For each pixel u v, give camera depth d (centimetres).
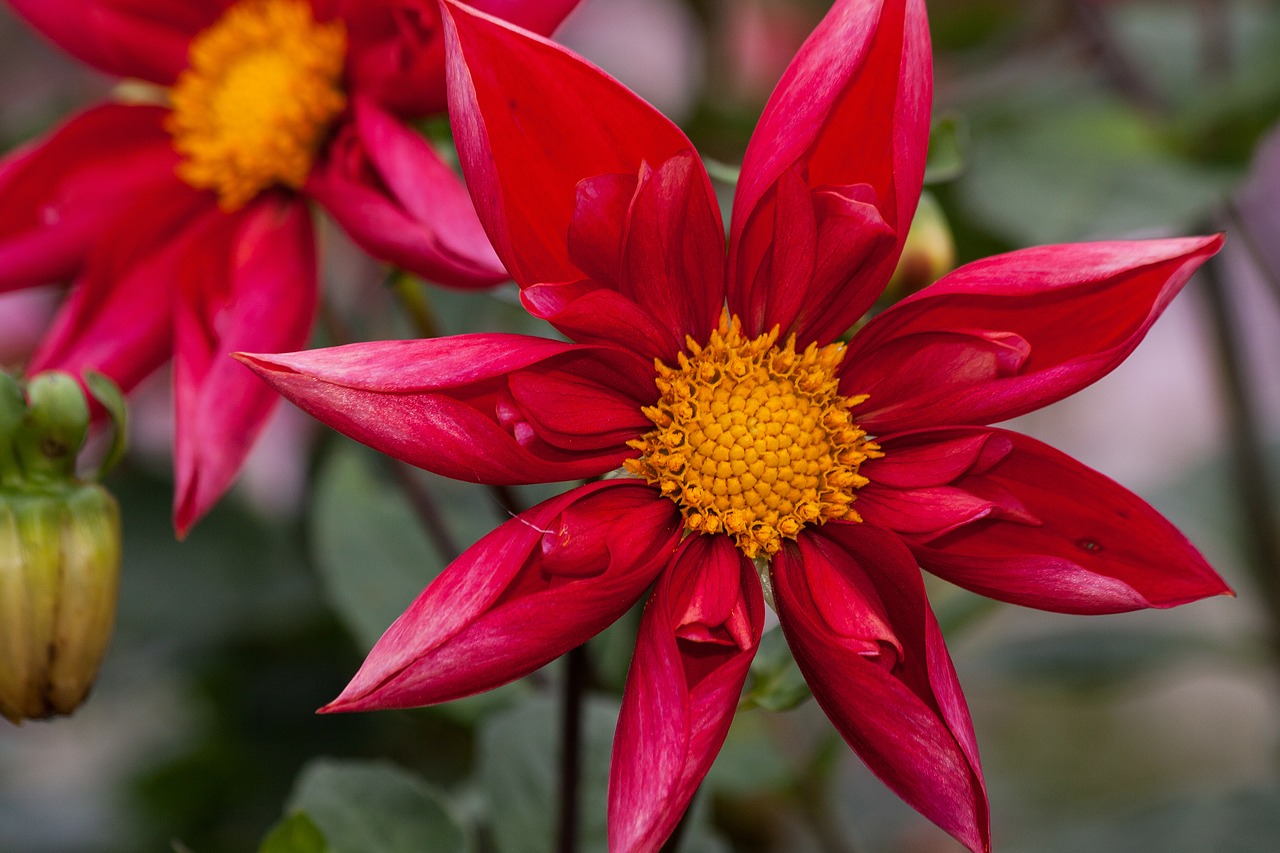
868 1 33
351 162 37
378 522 41
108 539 36
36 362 38
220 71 39
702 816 39
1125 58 46
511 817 39
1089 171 44
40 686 36
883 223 33
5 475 36
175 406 37
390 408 32
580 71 33
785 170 33
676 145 33
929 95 33
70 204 39
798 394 34
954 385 33
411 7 37
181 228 39
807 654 33
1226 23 46
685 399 34
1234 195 46
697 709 32
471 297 42
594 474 34
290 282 38
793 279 34
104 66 39
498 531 32
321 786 38
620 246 33
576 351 33
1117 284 33
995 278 33
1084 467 33
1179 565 33
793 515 34
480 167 32
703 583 33
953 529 33
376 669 32
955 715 32
